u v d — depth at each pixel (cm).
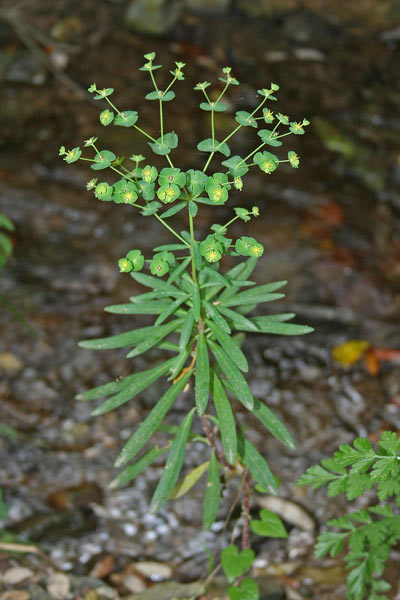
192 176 78
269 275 140
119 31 205
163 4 206
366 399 124
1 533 106
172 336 131
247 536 94
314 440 119
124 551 107
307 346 131
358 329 133
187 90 188
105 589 102
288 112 185
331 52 210
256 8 215
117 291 137
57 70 189
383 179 168
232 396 124
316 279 141
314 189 163
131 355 84
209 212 155
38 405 122
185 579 105
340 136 178
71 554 106
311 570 105
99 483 114
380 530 88
